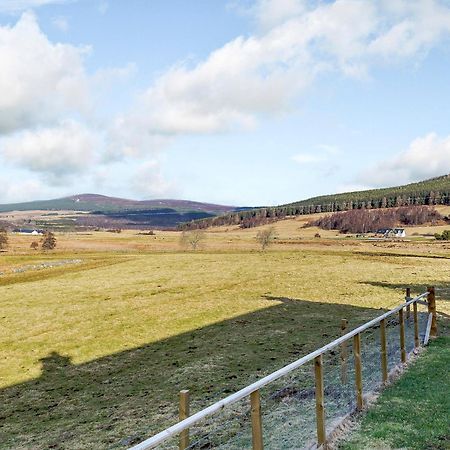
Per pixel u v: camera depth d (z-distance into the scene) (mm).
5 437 12656
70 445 11281
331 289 36125
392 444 7660
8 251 91688
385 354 11055
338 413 9242
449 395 9797
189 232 105938
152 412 13008
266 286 39125
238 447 8688
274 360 17531
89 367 19797
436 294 30156
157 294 37531
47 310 33031
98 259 70688
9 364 21188
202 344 21562
